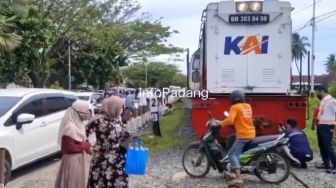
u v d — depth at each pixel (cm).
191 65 1627
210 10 1170
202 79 1231
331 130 995
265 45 1165
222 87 1168
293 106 1096
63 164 629
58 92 1185
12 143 953
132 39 4734
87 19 3794
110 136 609
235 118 844
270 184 869
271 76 1162
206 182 894
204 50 1206
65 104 1199
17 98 1029
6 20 1781
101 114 624
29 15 2291
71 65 4250
